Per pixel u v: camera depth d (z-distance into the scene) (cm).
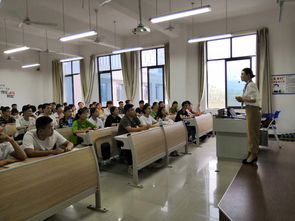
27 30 824
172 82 808
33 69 1087
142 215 243
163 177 354
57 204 204
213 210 250
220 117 433
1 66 963
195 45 780
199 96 773
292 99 645
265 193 256
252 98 344
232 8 643
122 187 320
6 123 504
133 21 734
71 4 586
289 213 211
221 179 339
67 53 995
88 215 246
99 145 377
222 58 752
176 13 446
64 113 510
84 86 1032
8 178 170
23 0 551
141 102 714
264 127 491
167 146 399
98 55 1000
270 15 661
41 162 196
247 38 709
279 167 346
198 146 554
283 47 648
